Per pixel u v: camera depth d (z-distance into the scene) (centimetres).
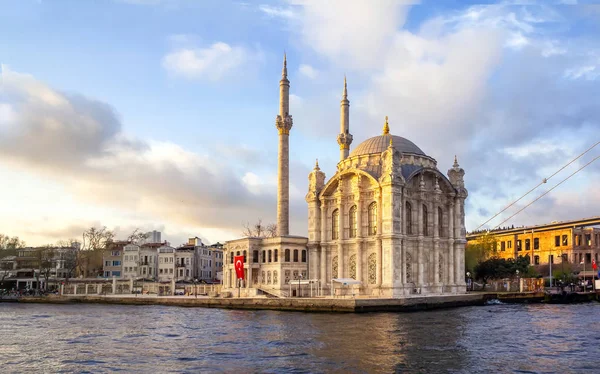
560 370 4206
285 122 12788
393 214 10581
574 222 19550
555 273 16462
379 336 5922
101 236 18650
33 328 7406
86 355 5059
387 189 10669
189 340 5912
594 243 19262
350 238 11569
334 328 6688
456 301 10525
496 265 15075
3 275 19162
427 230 11525
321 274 12019
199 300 11350
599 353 4888
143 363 4625
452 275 11794
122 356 4975
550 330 6431
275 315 8719
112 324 7806
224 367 4400
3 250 19375
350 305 8931
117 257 19225
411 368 4262
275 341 5662
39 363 4700
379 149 11875
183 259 18900
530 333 6156
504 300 11762
